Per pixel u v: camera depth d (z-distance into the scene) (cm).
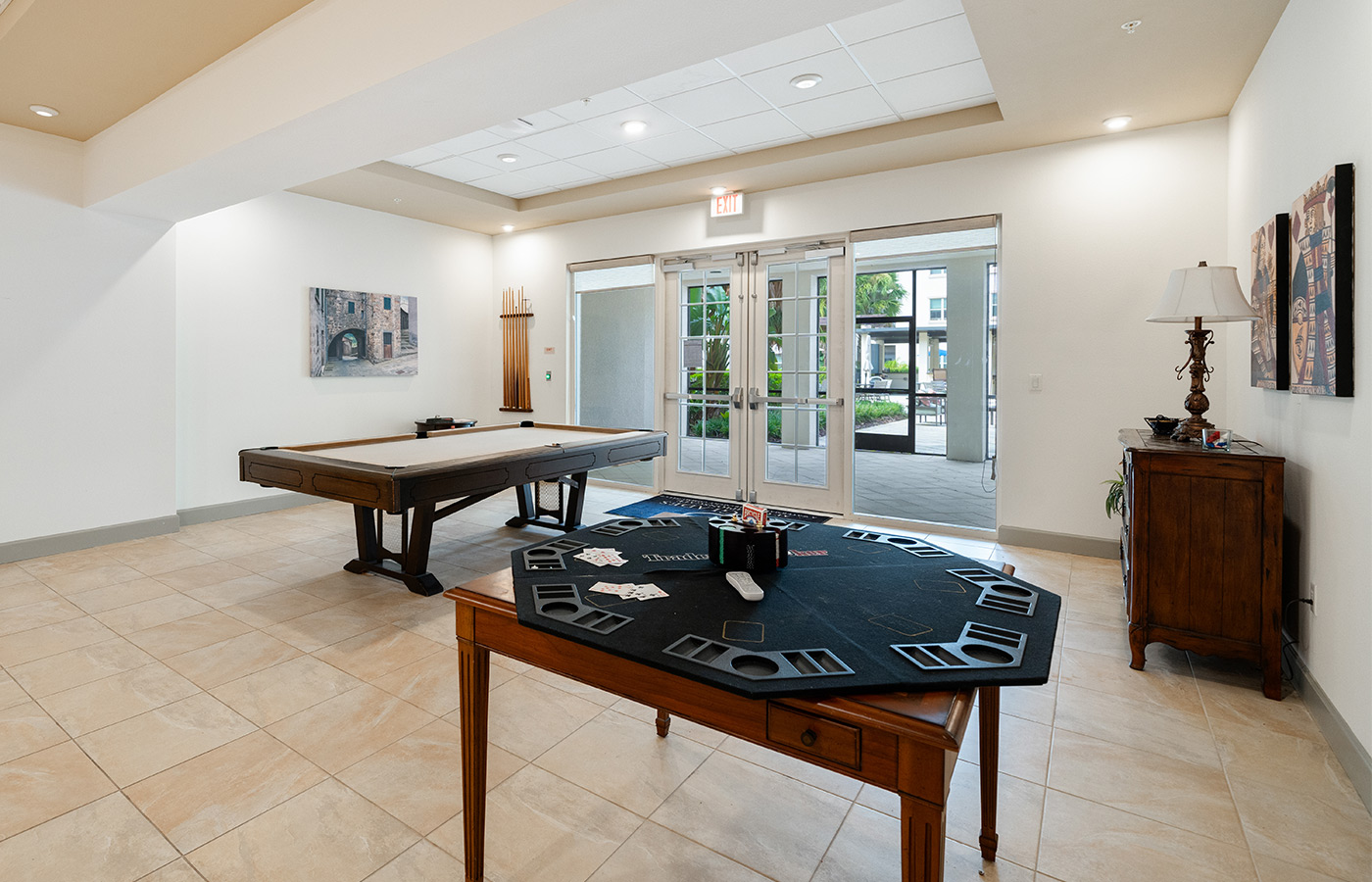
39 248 424
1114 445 427
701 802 191
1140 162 412
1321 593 232
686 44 249
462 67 262
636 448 468
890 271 554
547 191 608
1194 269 282
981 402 735
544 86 280
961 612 137
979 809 189
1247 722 233
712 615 136
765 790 197
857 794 196
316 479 340
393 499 306
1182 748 218
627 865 165
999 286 459
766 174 517
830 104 411
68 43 317
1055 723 234
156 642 298
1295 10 262
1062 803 191
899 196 495
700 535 197
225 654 286
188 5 288
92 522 452
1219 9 275
